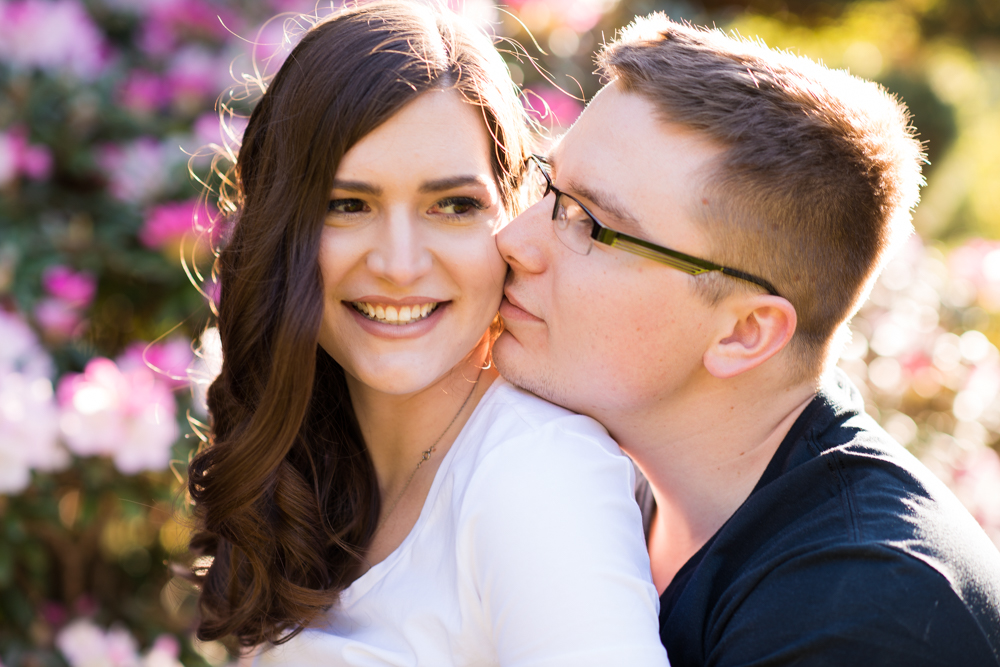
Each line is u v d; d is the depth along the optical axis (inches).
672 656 45.8
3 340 94.4
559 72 130.6
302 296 49.8
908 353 125.1
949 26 500.4
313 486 59.0
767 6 352.8
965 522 43.5
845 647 38.6
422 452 56.4
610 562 42.3
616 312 48.8
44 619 106.6
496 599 43.6
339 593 53.6
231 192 89.8
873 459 45.0
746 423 50.8
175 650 105.8
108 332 118.8
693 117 46.9
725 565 45.8
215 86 117.3
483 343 57.5
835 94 49.2
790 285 48.2
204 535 68.8
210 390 63.3
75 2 118.5
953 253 149.5
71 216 111.8
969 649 39.0
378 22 49.3
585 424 49.3
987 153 398.0
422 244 49.3
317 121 47.8
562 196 50.6
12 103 110.5
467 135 49.1
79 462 98.7
